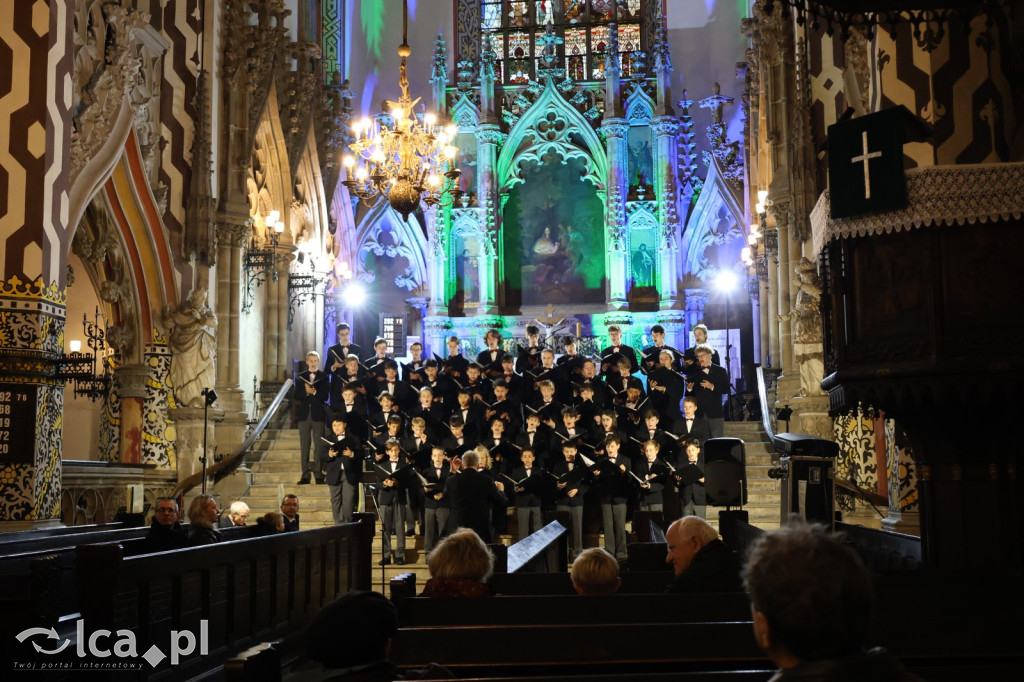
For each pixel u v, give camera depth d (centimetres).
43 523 1382
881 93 1098
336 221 2867
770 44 2195
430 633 478
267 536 985
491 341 2005
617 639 473
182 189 2084
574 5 3077
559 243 2975
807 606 227
